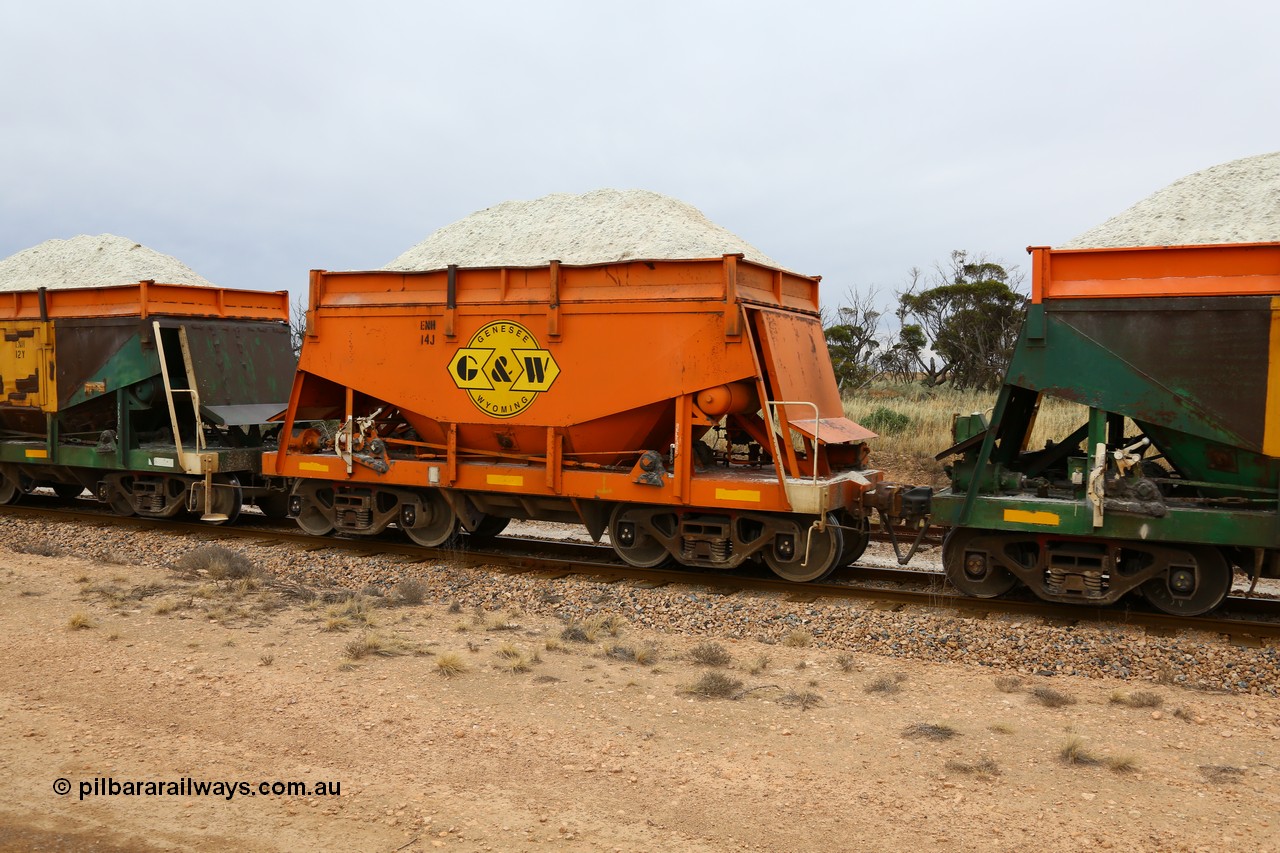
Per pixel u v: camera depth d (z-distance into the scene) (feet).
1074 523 28.48
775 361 33.06
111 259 86.99
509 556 37.88
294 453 41.86
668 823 15.64
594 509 37.42
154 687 22.15
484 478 37.35
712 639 27.94
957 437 31.50
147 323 45.29
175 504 45.91
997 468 31.40
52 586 32.14
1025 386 29.09
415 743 18.98
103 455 47.01
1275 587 35.65
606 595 32.07
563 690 22.50
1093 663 24.88
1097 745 19.22
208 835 15.03
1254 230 47.42
